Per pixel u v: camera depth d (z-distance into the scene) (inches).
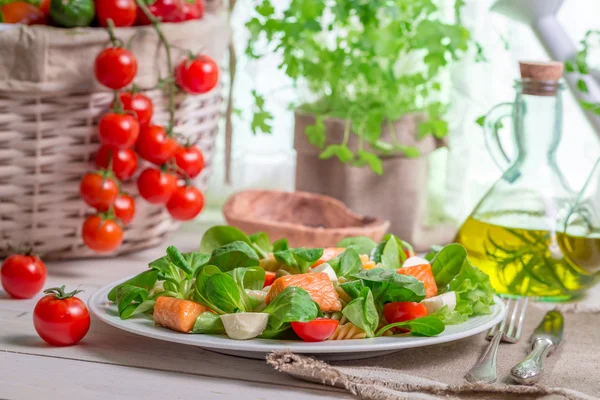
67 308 47.2
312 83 61.3
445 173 65.4
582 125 66.5
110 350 47.2
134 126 52.7
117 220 54.1
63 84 53.1
